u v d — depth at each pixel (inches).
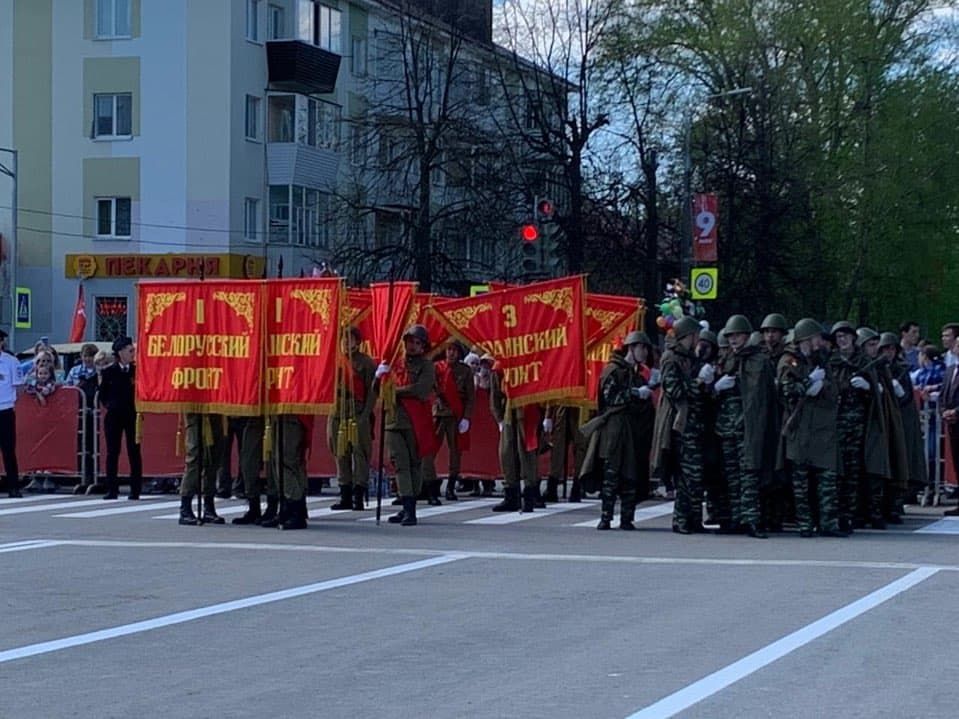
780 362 579.2
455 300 653.3
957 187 1843.0
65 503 721.6
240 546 541.3
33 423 788.6
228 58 1792.6
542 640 352.8
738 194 1668.3
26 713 282.8
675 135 1704.0
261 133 1865.2
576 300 645.3
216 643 353.4
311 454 770.2
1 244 1886.1
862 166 1759.4
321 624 377.4
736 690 296.2
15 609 402.6
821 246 1747.0
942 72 1839.3
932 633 358.9
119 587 441.1
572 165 1690.5
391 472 767.7
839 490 601.0
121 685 307.4
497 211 1699.1
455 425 746.2
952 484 741.9
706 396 589.3
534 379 649.0
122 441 786.8
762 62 1718.8
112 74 1834.4
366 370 657.0
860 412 605.6
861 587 434.6
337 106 1993.1
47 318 1871.3
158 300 611.5
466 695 293.7
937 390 748.6
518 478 685.9
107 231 1851.6
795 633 358.6
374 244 1829.5
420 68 1819.6
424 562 495.8
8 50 1872.5
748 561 498.0
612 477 604.7
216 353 602.2
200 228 1807.3
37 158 1866.4
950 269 1982.0
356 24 2062.0
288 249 1870.1
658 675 311.3
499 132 1758.1
